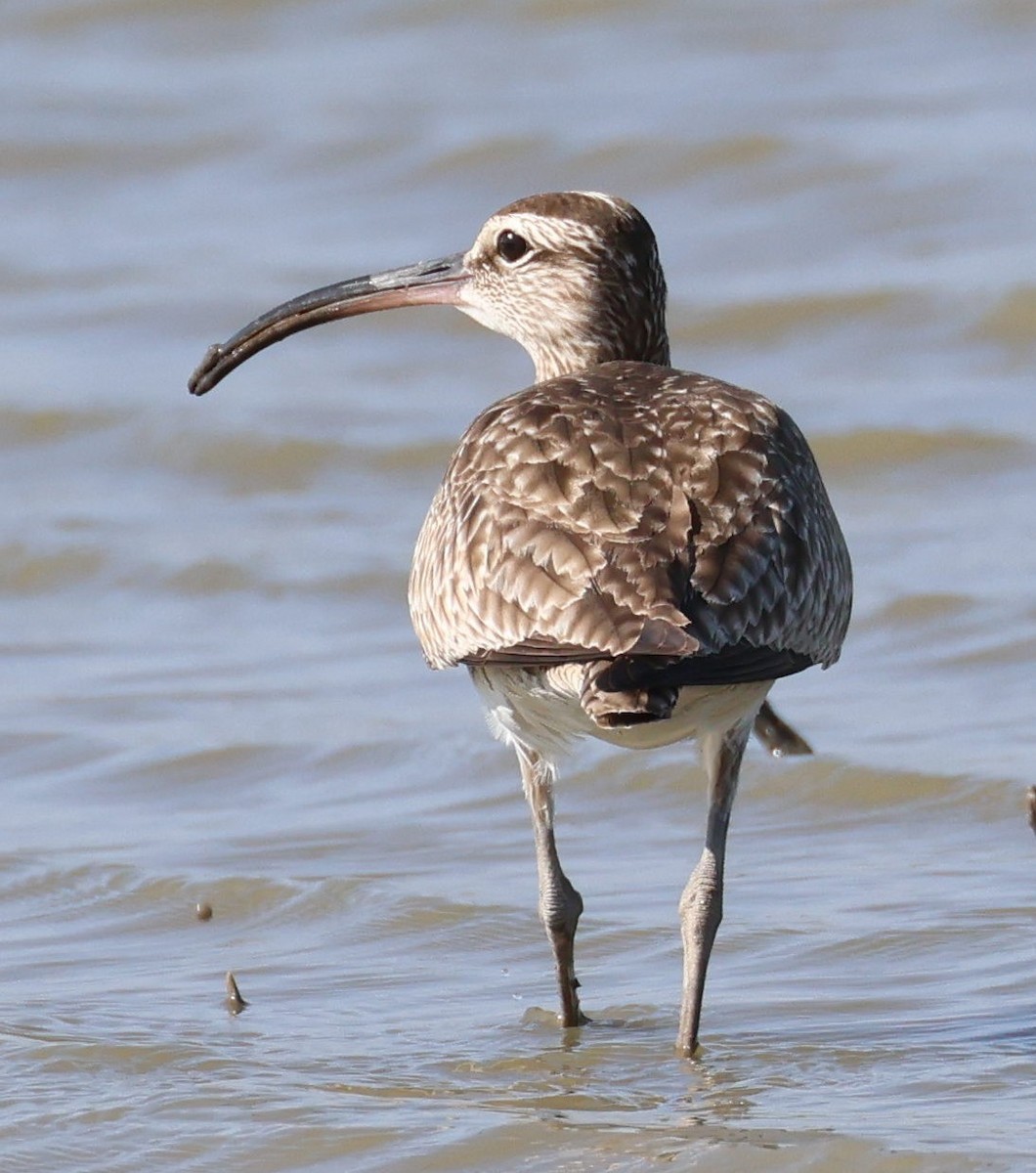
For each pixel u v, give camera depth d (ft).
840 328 81.66
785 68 102.58
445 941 39.60
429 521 34.81
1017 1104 31.14
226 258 90.99
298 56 108.88
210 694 54.49
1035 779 45.88
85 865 43.42
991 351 79.30
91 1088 32.76
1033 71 100.99
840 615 33.78
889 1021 35.17
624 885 42.14
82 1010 36.40
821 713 51.24
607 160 95.76
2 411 76.43
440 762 49.16
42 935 40.24
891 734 49.37
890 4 107.96
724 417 32.73
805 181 92.68
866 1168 28.84
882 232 88.69
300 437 73.46
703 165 94.63
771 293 83.46
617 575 30.25
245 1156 30.19
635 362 36.91
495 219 41.55
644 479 31.42
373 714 52.60
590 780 47.50
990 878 41.32
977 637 55.62
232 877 42.37
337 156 99.19
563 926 35.12
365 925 40.40
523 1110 31.60
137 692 54.75
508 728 34.35
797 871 42.47
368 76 105.70
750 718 33.55
